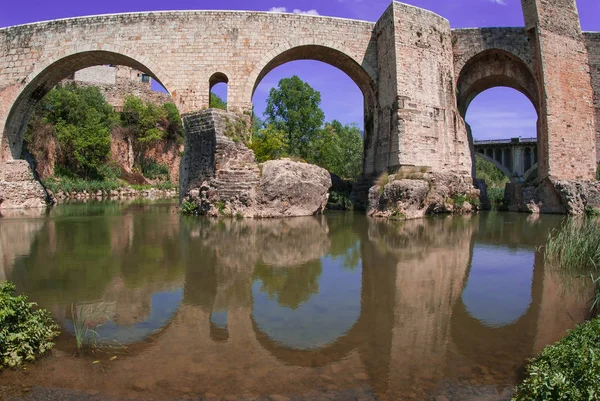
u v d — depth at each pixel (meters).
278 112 43.41
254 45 22.70
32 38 23.20
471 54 24.09
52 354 4.93
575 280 8.34
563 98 22.77
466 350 5.10
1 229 14.62
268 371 4.54
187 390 4.16
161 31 22.62
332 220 17.75
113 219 17.64
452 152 22.25
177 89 22.45
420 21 21.61
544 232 14.62
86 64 24.45
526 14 23.27
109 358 4.84
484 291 7.53
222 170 18.69
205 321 6.00
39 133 33.84
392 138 20.94
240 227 15.14
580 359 3.92
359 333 5.60
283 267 9.16
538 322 6.04
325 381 4.34
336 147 42.44
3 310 4.91
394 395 4.09
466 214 21.48
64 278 8.13
